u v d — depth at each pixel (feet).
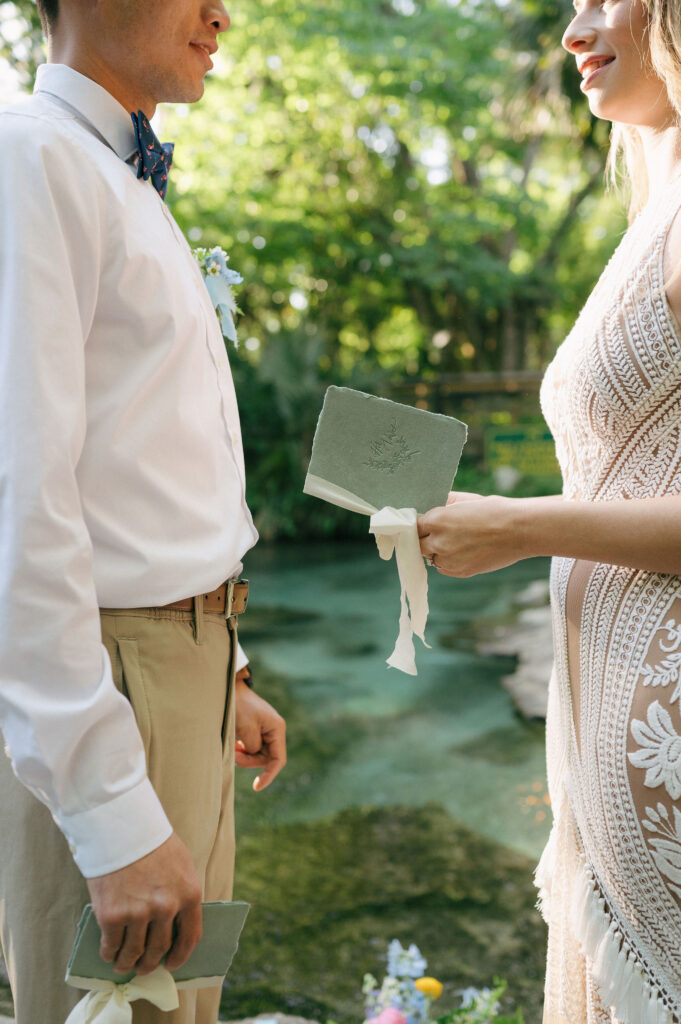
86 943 3.18
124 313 3.63
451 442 4.13
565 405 4.49
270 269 51.52
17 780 3.66
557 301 54.08
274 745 5.08
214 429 4.00
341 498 4.17
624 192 5.71
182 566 3.74
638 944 3.97
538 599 24.11
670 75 4.08
